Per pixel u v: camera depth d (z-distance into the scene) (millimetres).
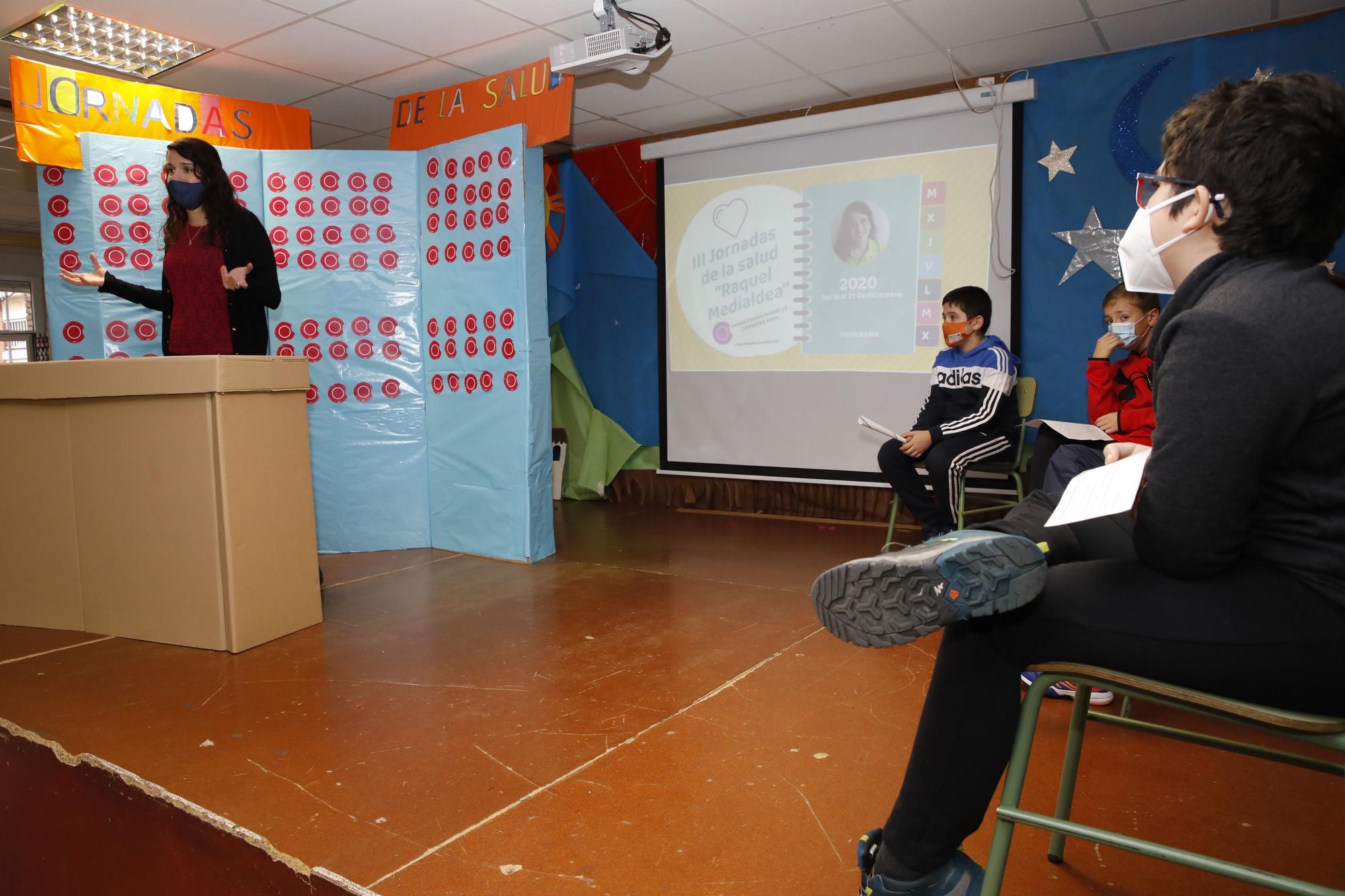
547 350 3623
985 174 3867
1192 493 753
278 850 1422
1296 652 770
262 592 2547
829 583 894
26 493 2721
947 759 925
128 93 3477
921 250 4047
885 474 3389
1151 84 3512
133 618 2604
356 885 1312
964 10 3148
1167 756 1733
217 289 2713
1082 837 896
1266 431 739
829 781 1639
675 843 1431
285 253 3682
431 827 1498
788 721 1923
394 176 3773
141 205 3482
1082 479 941
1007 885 1297
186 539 2482
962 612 820
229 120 3723
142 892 1666
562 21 3252
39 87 3285
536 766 1733
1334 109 793
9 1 3010
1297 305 748
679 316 4777
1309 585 778
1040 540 1072
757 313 4523
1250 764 1695
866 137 4137
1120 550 1056
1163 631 819
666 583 3195
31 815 1920
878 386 4215
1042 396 3838
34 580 2746
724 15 3184
